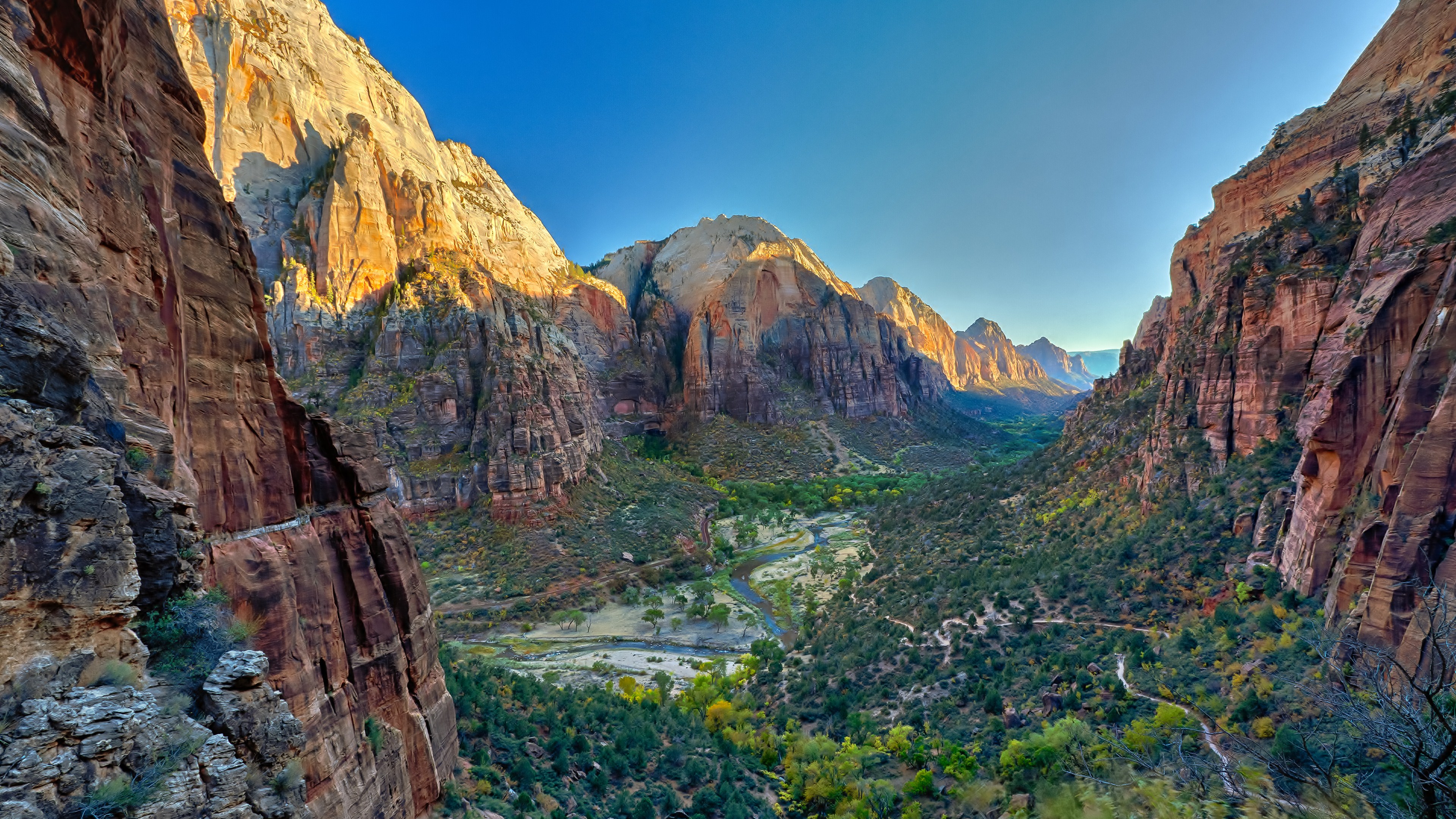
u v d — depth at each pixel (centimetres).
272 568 1702
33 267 1026
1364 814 1059
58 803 828
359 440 2239
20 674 852
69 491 958
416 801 2170
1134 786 1598
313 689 1733
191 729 1043
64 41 1245
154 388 1426
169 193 1655
